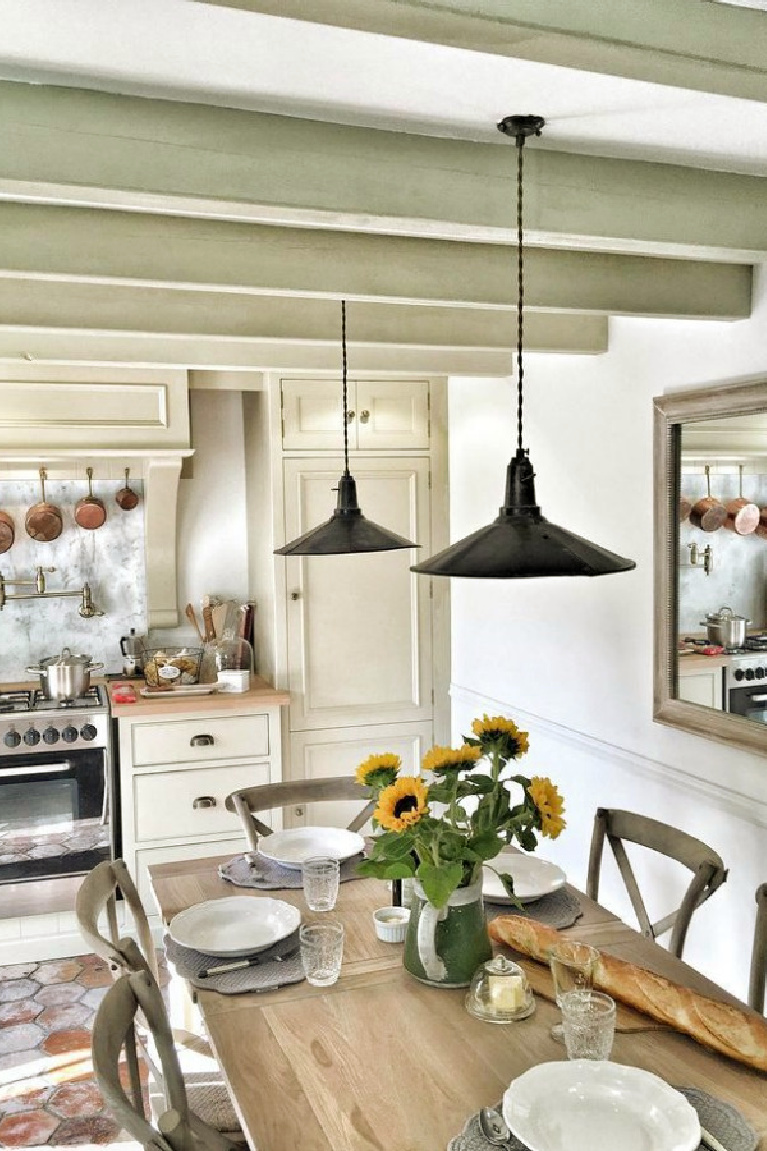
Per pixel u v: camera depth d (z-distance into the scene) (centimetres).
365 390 427
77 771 389
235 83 149
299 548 259
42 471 430
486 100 156
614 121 167
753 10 130
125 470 443
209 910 227
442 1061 167
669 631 297
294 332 288
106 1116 280
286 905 228
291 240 227
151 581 453
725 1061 166
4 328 258
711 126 170
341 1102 155
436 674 448
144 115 156
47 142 152
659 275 261
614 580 327
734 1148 140
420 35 120
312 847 272
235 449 473
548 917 225
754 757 271
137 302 269
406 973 200
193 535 470
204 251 219
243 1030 177
